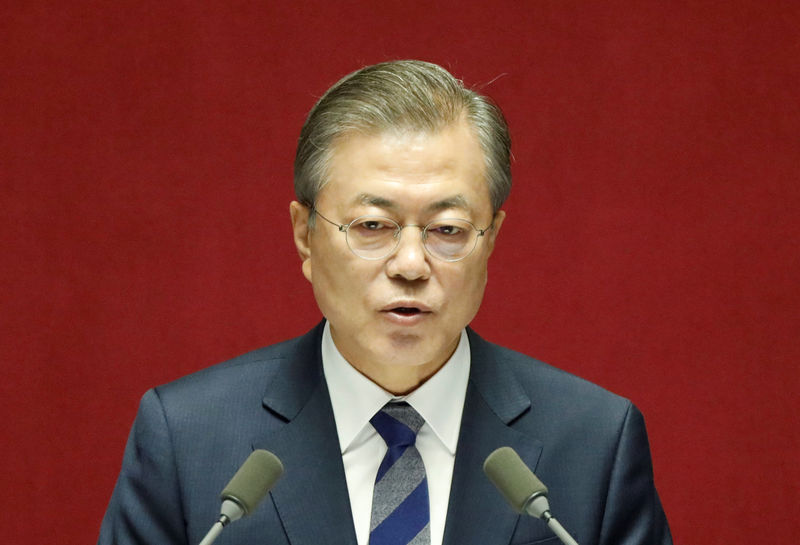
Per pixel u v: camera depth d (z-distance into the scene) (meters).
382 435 7.95
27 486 13.49
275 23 13.60
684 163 13.66
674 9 13.66
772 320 13.66
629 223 13.66
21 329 13.55
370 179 7.30
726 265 13.67
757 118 13.63
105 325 13.55
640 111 13.66
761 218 13.66
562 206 13.66
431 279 7.36
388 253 7.35
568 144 13.65
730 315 13.68
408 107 7.37
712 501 13.63
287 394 8.24
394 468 7.86
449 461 8.00
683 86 13.64
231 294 13.59
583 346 13.62
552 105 13.66
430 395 7.97
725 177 13.65
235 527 7.78
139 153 13.57
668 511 13.59
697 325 13.66
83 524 13.49
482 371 8.36
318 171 7.55
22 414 13.53
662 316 13.64
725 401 13.66
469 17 13.63
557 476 8.05
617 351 13.63
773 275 13.66
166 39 13.57
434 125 7.36
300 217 7.94
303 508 7.80
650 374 13.63
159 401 8.31
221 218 13.61
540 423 8.23
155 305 13.55
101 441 13.52
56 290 13.54
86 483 13.50
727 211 13.65
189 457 8.03
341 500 7.81
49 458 13.52
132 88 13.55
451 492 7.84
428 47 13.59
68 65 13.54
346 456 8.00
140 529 7.91
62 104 13.54
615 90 13.66
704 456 13.64
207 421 8.17
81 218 13.55
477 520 7.79
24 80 13.52
